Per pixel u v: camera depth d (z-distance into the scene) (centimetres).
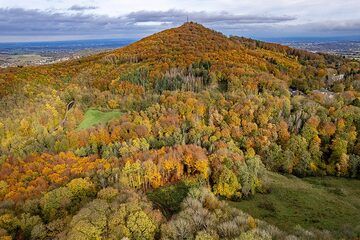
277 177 9912
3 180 9300
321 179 10256
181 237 5131
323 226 6706
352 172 10338
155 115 12406
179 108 12606
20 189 8300
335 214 7306
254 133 11438
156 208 7025
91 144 11194
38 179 8619
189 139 11194
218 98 13562
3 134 12356
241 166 8400
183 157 8875
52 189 7856
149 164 8131
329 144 11325
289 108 12612
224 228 5109
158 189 7994
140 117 12006
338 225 6744
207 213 5741
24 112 13075
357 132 11369
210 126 11612
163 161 8575
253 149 10662
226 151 9312
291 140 11088
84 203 6831
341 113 11869
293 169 10688
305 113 12200
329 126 11456
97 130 11662
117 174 7881
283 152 10825
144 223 5388
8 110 13512
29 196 7769
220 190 8075
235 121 11875
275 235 5150
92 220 5394
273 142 11212
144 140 10331
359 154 10931
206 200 6388
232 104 12925
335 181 10100
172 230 5216
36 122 12412
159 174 8194
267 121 12006
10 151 11388
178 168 8550
